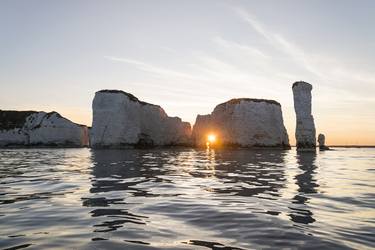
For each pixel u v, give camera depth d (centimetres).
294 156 3644
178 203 936
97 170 1942
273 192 1143
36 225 696
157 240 591
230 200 985
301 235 622
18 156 3703
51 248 548
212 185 1320
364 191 1166
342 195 1078
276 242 580
